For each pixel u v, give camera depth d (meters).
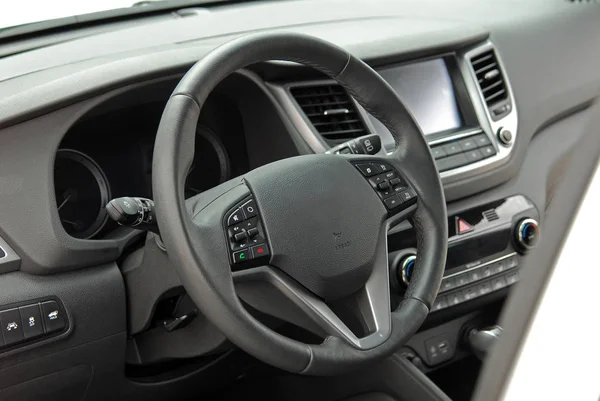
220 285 0.99
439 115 1.74
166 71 1.37
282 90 1.50
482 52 1.78
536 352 0.45
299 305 1.08
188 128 1.01
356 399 1.54
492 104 1.76
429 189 1.24
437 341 1.71
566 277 0.44
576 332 0.44
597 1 2.01
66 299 1.27
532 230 1.72
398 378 1.55
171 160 0.98
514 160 1.75
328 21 1.87
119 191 1.56
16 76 1.41
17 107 1.24
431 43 1.68
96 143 1.50
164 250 1.16
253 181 1.08
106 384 1.38
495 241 1.70
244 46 1.07
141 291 1.31
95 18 1.68
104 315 1.31
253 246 1.05
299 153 1.53
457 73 1.76
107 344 1.33
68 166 1.44
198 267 0.98
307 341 1.47
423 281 1.20
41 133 1.26
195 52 1.42
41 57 1.52
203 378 1.55
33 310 1.23
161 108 1.52
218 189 1.10
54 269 1.25
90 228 1.48
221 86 1.50
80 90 1.28
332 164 1.15
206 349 1.33
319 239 1.08
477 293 1.67
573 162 0.47
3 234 1.23
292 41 1.12
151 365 1.49
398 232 1.53
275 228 1.06
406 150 1.26
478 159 1.69
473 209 1.69
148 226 1.04
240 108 1.59
